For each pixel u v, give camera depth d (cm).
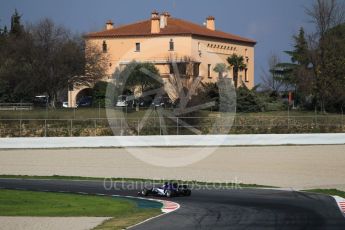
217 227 6247
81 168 13662
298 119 19500
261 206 8031
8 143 17288
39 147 17325
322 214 7212
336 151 16312
